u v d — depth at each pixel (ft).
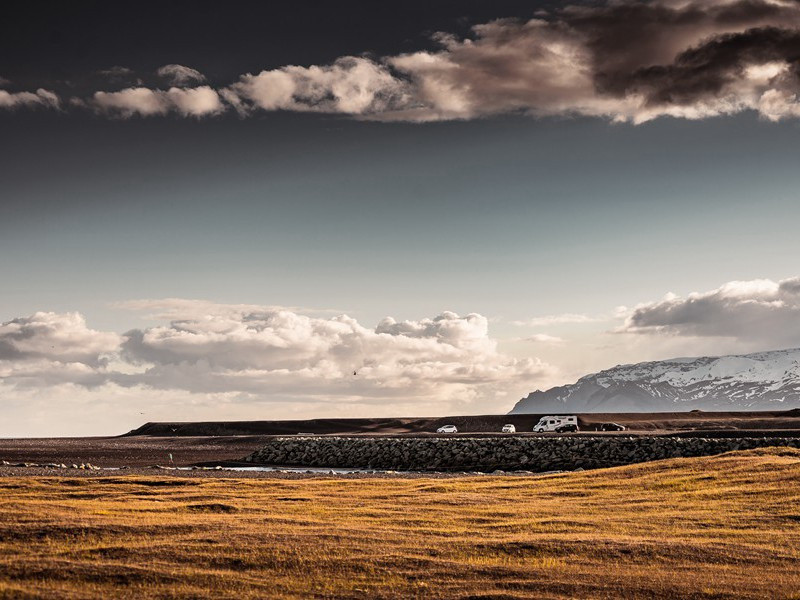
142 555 105.29
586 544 120.06
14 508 144.15
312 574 100.17
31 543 112.27
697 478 193.88
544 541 121.80
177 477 236.84
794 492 167.22
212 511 153.99
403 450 387.34
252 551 108.68
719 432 412.98
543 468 342.64
